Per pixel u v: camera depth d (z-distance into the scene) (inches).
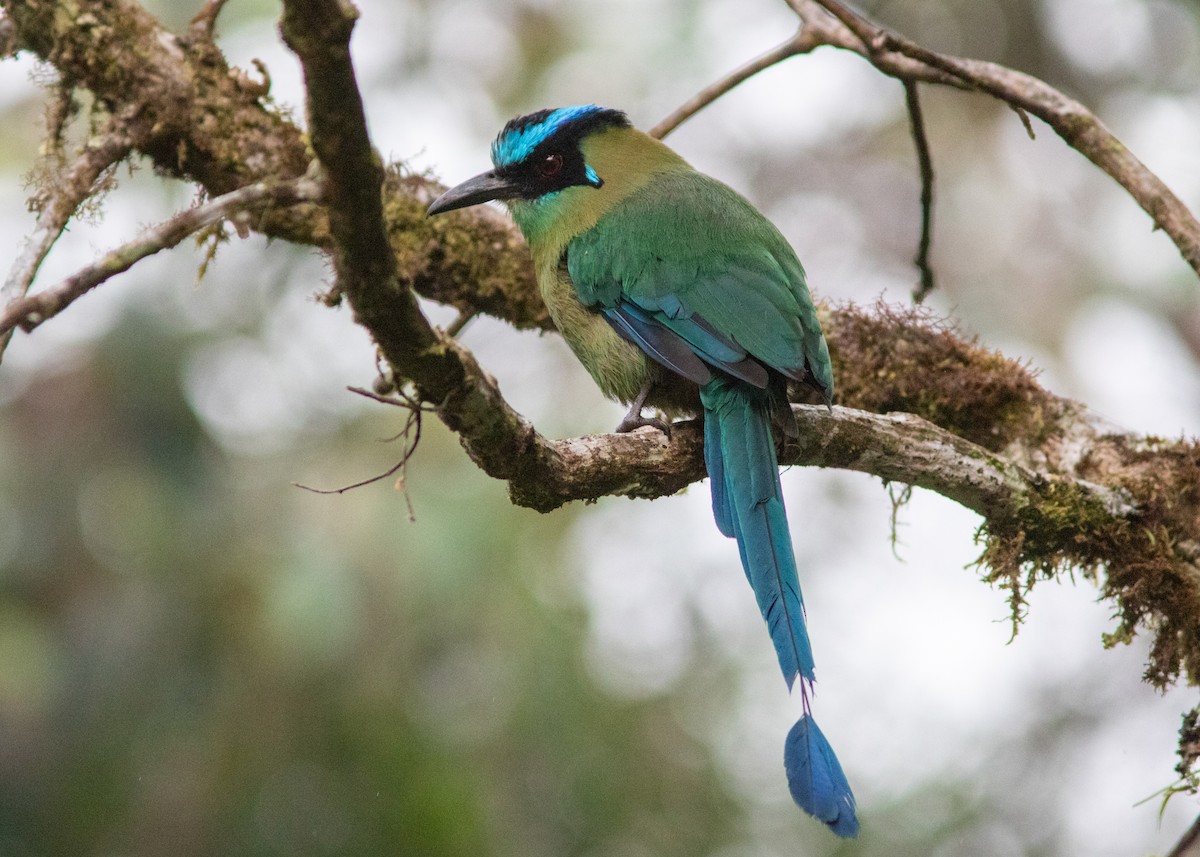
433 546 444.1
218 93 307.0
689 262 303.9
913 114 317.7
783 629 257.1
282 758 455.8
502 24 584.1
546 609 459.8
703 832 485.1
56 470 497.4
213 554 482.6
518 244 343.3
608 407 523.2
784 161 631.8
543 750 461.7
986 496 281.3
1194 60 592.1
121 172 478.0
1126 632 286.4
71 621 484.7
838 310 332.8
